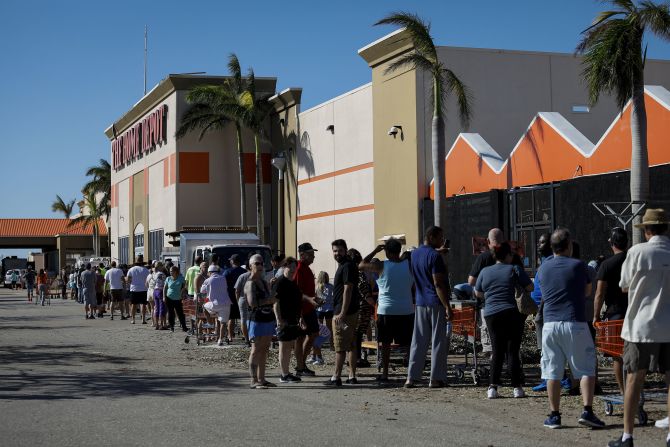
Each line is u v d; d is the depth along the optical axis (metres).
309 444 8.34
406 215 32.44
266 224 48.28
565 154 25.08
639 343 8.07
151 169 54.50
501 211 26.89
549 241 11.70
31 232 88.38
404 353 15.30
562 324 9.19
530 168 26.47
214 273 20.17
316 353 15.82
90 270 32.03
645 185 18.89
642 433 8.88
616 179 22.39
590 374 9.17
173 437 8.73
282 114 45.03
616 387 11.96
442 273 12.42
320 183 40.22
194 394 11.98
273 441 8.49
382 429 9.16
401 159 32.72
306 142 41.78
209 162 48.62
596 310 10.00
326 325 16.14
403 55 32.38
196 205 48.50
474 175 29.09
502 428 9.20
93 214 75.44
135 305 28.48
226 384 13.12
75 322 29.77
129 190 61.22
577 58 33.69
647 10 18.03
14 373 14.59
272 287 12.95
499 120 32.62
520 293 11.19
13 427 9.34
